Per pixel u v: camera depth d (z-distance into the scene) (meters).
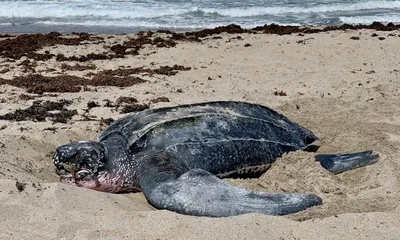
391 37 9.70
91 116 5.96
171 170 4.25
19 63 8.24
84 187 4.34
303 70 7.82
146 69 7.89
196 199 3.94
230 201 3.94
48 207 3.81
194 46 9.33
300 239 3.59
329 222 3.76
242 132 4.70
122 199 4.16
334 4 13.25
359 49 8.95
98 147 4.34
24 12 12.73
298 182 4.45
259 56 8.64
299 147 4.96
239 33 10.34
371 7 13.20
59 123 5.67
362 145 5.25
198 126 4.59
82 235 3.59
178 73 7.70
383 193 4.25
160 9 12.91
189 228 3.65
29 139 5.05
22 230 3.61
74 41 9.84
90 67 8.03
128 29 11.41
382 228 3.69
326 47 9.09
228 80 7.37
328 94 6.72
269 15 12.54
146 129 4.51
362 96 6.64
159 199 3.98
